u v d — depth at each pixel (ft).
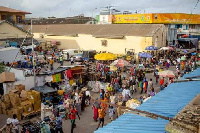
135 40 108.27
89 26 137.69
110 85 56.75
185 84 26.14
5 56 80.64
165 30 112.88
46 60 101.91
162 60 94.58
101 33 123.54
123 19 140.77
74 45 135.64
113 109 43.34
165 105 19.44
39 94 46.03
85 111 49.01
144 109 18.81
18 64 75.72
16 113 42.73
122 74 71.00
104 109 40.57
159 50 104.06
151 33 104.78
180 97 21.27
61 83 58.13
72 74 60.95
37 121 41.24
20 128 39.01
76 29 140.26
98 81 63.77
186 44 124.47
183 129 11.86
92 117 45.83
